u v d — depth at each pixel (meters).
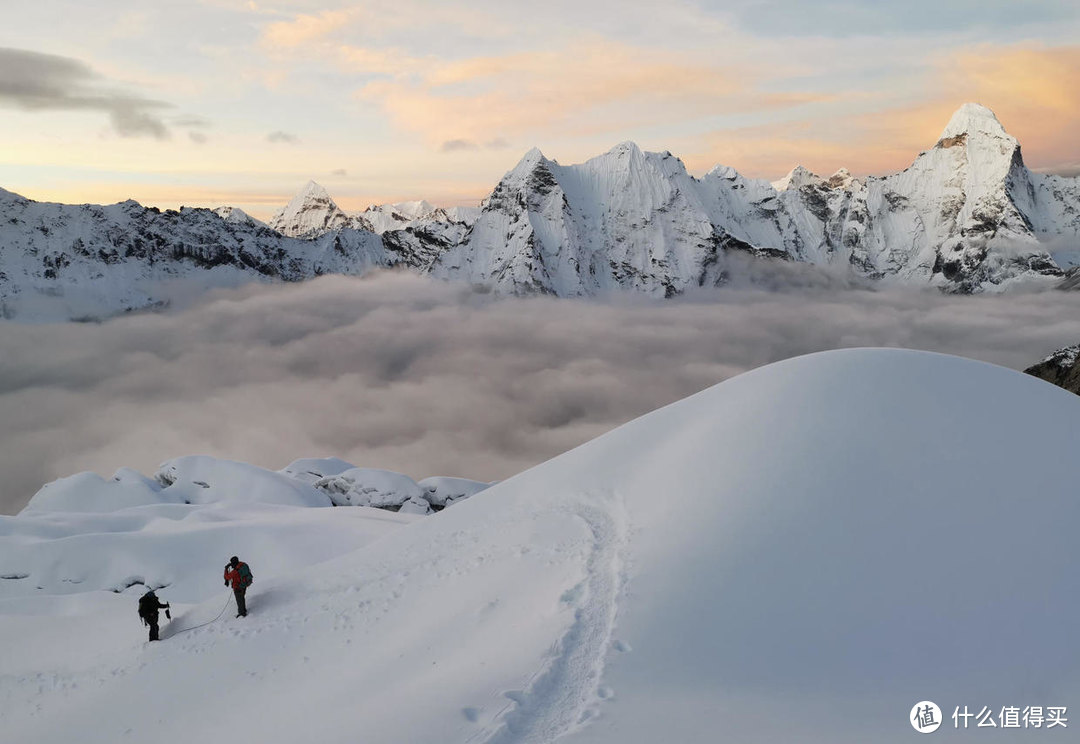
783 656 14.25
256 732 14.88
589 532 20.94
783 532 18.34
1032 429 21.41
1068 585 16.09
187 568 66.25
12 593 66.50
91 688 19.77
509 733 11.61
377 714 13.68
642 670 13.59
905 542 17.59
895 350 26.41
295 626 20.47
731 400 25.91
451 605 19.05
